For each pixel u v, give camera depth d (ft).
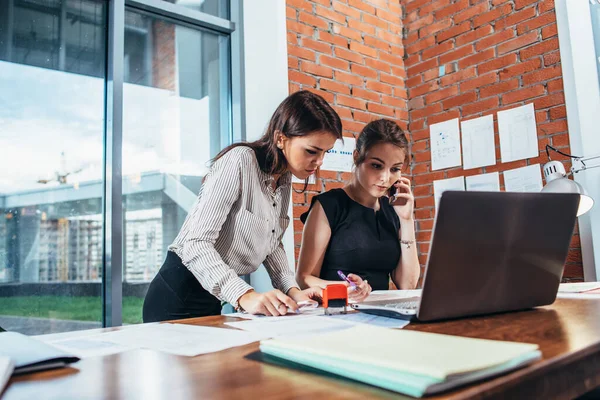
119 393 1.43
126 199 7.81
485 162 8.95
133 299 7.79
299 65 9.00
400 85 10.53
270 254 4.73
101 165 7.60
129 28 8.07
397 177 5.49
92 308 7.45
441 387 1.27
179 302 4.38
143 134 8.05
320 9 9.43
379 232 5.40
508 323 2.45
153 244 8.03
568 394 1.61
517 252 2.75
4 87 7.00
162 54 8.37
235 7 9.02
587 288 4.14
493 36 9.00
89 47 7.64
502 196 2.60
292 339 1.84
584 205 6.30
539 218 2.79
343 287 3.16
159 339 2.33
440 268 2.46
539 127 8.20
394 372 1.37
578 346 1.77
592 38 7.52
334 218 5.32
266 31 8.84
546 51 8.18
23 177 7.05
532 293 2.89
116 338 2.40
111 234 7.34
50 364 1.77
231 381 1.52
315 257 5.21
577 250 7.62
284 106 4.16
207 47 8.90
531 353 1.53
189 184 8.50
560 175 6.51
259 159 4.22
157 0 8.02
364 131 5.49
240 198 4.12
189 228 4.26
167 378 1.59
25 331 7.04
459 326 2.41
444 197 2.38
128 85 7.96
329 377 1.55
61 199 7.29
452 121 9.61
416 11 10.50
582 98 7.59
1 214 6.90
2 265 6.91
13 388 1.51
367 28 10.14
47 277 7.18
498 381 1.36
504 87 8.76
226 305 8.26
